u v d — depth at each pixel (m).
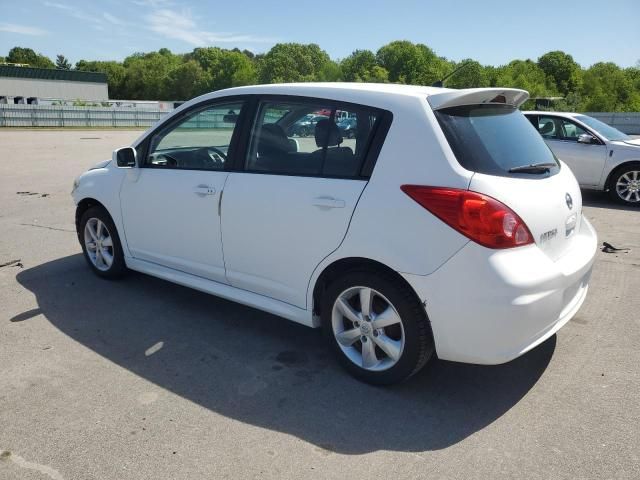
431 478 2.48
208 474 2.50
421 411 3.03
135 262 4.66
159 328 4.09
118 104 55.62
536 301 2.80
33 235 6.68
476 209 2.75
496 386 3.29
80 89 72.56
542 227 2.95
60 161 15.12
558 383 3.31
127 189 4.53
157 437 2.77
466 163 2.88
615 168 9.22
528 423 2.91
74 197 5.11
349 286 3.22
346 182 3.17
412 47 98.56
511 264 2.77
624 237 6.92
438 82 4.26
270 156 3.60
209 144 3.98
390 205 2.98
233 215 3.70
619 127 37.19
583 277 3.30
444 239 2.82
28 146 20.31
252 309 4.48
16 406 3.03
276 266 3.54
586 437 2.78
